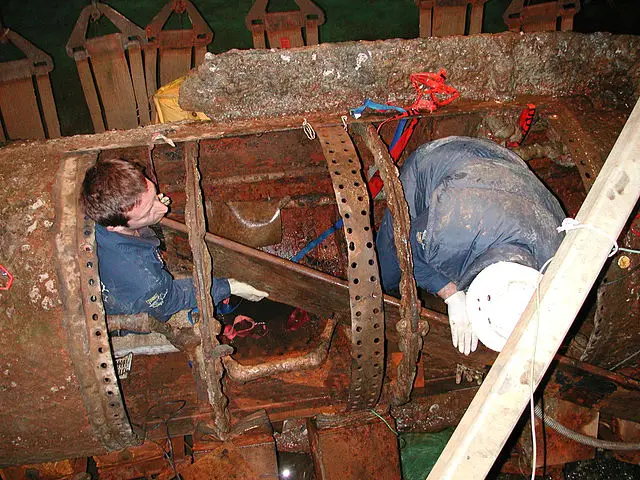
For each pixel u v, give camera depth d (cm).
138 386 247
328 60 262
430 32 487
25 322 191
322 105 272
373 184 282
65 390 196
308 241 332
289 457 275
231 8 486
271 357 288
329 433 220
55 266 190
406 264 192
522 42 267
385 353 209
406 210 199
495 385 144
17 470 251
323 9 504
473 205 186
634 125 150
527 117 255
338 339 270
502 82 273
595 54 271
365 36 525
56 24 461
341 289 211
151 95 462
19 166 216
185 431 234
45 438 206
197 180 203
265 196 307
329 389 244
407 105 275
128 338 234
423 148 238
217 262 216
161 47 452
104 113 484
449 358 226
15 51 460
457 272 195
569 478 270
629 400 226
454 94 270
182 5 444
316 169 295
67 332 188
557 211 201
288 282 216
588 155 230
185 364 258
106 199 191
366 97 273
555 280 144
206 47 485
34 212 198
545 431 252
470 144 225
